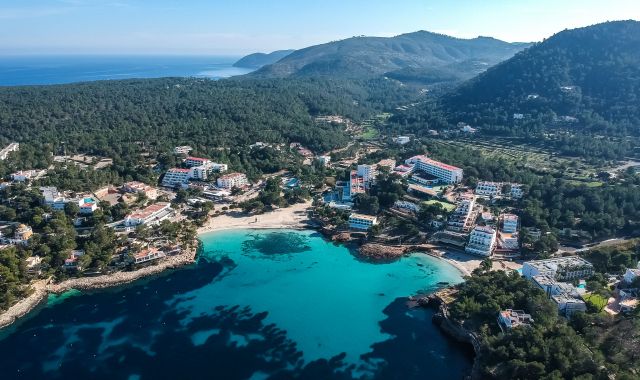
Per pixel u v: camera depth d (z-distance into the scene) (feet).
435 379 471.21
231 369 481.87
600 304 525.75
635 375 398.83
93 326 551.59
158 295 623.77
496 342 467.93
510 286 570.46
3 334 534.37
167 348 513.86
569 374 412.36
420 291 638.94
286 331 549.13
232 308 596.29
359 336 540.52
